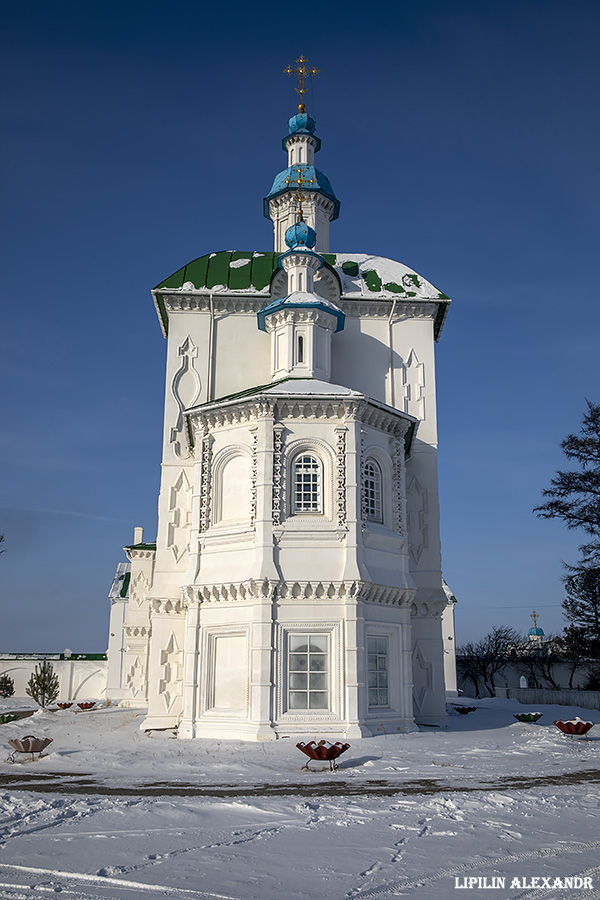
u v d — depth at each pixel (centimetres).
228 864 950
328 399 2823
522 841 1077
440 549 3491
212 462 2973
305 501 2802
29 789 1638
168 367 3556
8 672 6391
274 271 3559
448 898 821
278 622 2634
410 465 3588
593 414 4812
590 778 1780
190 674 2758
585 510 4681
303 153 4631
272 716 2545
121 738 2772
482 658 8156
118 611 6350
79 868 925
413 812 1276
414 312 3753
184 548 3328
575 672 7462
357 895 828
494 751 2292
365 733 2545
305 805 1316
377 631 2777
